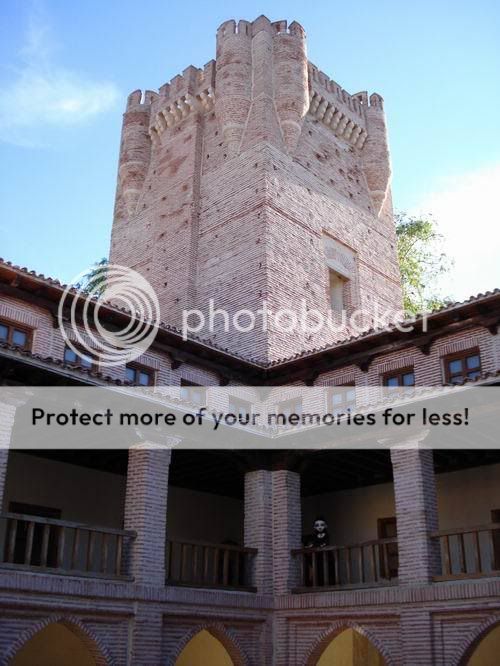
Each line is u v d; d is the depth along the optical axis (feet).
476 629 44.34
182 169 89.30
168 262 85.15
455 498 60.08
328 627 51.39
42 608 42.83
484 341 56.54
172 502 67.00
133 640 46.34
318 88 91.50
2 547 54.65
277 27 90.22
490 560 56.49
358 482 66.33
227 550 54.24
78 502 60.29
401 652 47.24
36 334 54.70
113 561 60.75
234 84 86.58
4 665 40.52
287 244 78.84
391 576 62.23
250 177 81.35
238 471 62.75
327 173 89.15
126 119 98.32
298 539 56.70
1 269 51.62
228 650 52.42
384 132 98.58
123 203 95.25
